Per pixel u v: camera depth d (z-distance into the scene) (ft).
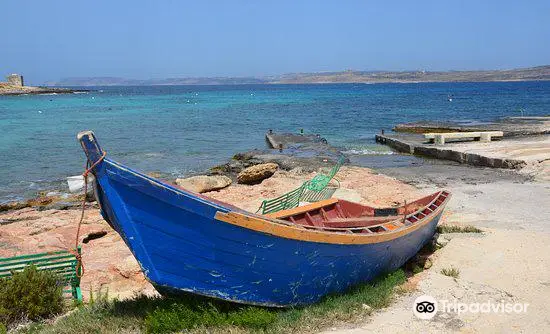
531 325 23.15
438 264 31.55
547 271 29.48
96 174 20.44
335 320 23.62
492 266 30.50
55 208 53.21
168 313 22.30
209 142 111.14
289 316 23.65
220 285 22.31
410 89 507.71
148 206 20.65
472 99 279.08
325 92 443.73
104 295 27.14
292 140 101.14
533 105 217.56
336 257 24.80
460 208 45.62
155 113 197.88
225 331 21.90
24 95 404.57
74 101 305.53
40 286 26.14
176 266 21.45
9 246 37.99
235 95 394.52
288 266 23.29
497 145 84.07
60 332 22.76
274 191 55.52
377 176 62.64
